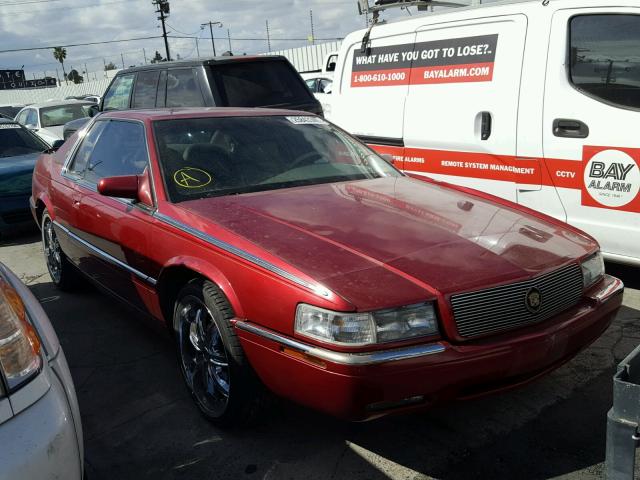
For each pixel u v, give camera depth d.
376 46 6.09
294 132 4.21
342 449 2.89
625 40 4.32
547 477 2.63
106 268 4.07
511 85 4.93
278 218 3.09
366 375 2.36
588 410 3.13
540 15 4.76
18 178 7.48
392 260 2.66
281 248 2.75
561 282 2.83
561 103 4.64
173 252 3.21
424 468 2.73
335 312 2.41
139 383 3.64
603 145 4.44
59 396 1.89
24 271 6.21
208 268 2.94
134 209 3.62
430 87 5.54
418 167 5.77
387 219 3.11
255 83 7.74
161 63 8.20
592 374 3.49
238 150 3.87
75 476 1.86
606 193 4.48
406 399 2.47
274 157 3.91
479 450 2.84
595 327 2.92
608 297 3.01
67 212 4.56
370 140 6.22
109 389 3.59
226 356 2.87
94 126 4.75
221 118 4.12
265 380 2.73
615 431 1.77
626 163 4.34
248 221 3.07
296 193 3.52
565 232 3.26
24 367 1.83
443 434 2.97
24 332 1.91
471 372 2.49
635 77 4.29
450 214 3.25
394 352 2.40
